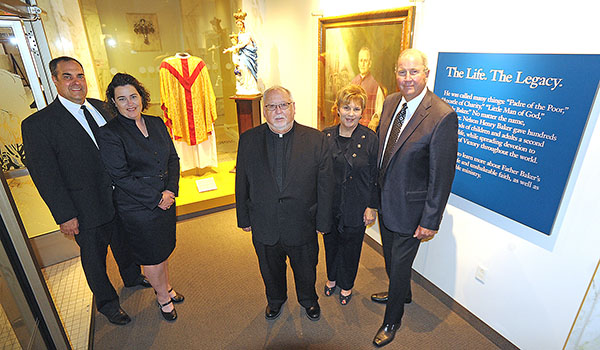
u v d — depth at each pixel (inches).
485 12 61.2
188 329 77.5
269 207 61.6
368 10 91.4
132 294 88.7
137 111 63.4
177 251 108.0
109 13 134.3
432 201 57.9
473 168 68.8
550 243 58.5
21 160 92.7
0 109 86.7
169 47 152.9
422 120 57.2
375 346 72.6
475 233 72.2
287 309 83.1
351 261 78.0
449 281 81.4
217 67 170.7
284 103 55.2
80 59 121.4
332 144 68.2
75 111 66.1
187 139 146.3
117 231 77.2
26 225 96.4
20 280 53.2
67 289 90.4
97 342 74.0
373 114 98.0
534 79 54.5
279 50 150.2
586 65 47.8
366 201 70.2
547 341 62.8
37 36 89.4
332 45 110.5
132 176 64.3
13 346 49.5
